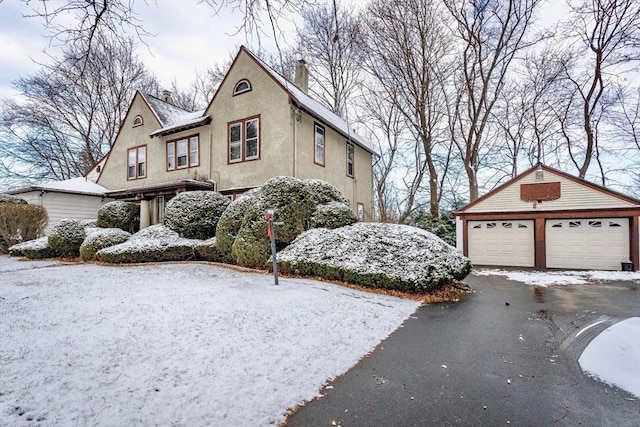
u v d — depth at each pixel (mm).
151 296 5332
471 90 16406
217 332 3883
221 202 11695
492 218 13156
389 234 7977
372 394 2807
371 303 5801
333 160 15016
